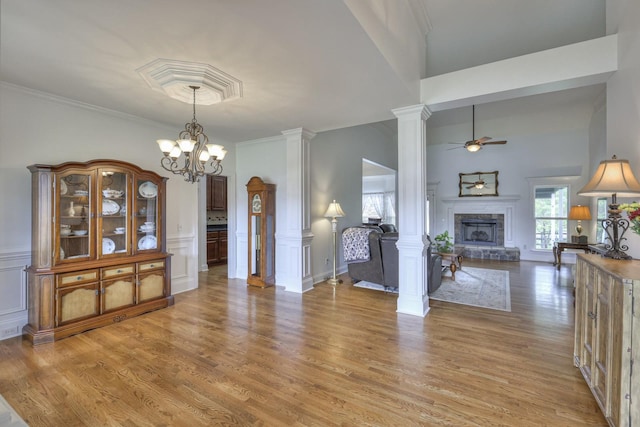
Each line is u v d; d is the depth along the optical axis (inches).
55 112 134.5
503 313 151.3
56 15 76.2
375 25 92.9
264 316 146.9
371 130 297.9
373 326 134.7
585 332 89.7
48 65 103.3
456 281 217.3
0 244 120.6
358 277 207.0
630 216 82.4
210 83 112.0
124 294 142.3
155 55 97.0
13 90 122.0
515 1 143.8
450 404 81.4
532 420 75.0
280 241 208.5
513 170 314.3
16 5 71.9
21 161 125.4
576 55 119.0
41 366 100.0
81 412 78.0
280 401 82.7
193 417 76.2
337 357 106.7
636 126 99.4
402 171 153.7
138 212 152.5
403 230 154.1
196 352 110.0
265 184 199.5
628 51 104.7
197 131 126.0
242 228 226.4
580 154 285.0
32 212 125.0
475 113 297.0
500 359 105.0
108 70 107.1
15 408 79.4
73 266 125.6
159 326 134.1
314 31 84.6
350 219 260.2
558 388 88.0
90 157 145.7
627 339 64.5
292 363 102.6
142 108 147.0
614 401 68.8
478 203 330.0
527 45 179.8
